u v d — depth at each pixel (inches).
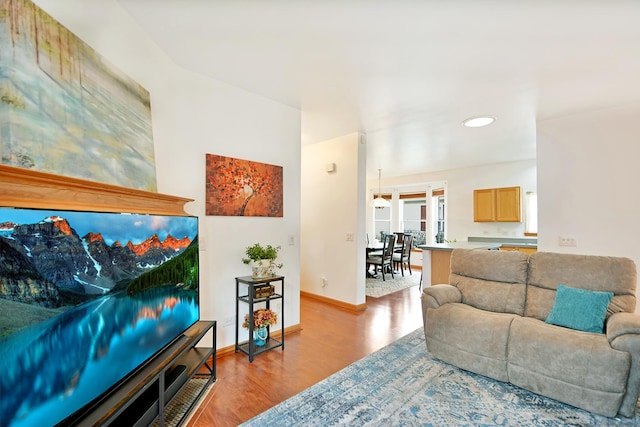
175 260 75.6
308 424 72.7
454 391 87.0
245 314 117.5
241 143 115.4
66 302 43.9
